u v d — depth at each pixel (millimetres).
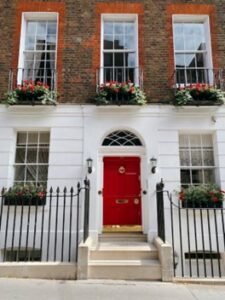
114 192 7711
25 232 7180
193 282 5188
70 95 7906
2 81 7949
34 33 8547
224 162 7602
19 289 4672
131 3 8461
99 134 7711
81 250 5375
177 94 7672
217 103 7629
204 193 7285
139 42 8258
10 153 7598
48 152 7852
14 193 7246
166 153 7641
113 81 7988
